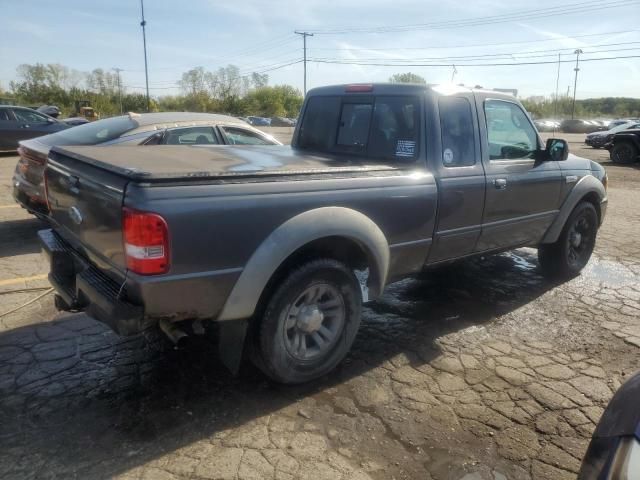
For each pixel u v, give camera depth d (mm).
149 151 3826
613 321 4508
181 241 2646
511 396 3326
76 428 2904
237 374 3520
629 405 1940
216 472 2604
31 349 3766
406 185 3641
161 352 3783
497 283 5449
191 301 2762
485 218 4297
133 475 2566
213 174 2777
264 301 3104
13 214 7879
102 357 3688
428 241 3893
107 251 2887
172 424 2969
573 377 3568
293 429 2961
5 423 2926
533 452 2811
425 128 3863
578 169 5336
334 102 4508
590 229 5715
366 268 3637
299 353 3311
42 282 5066
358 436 2914
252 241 2893
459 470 2670
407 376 3557
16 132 15078
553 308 4785
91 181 2990
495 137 4434
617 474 1768
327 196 3197
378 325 4363
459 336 4184
